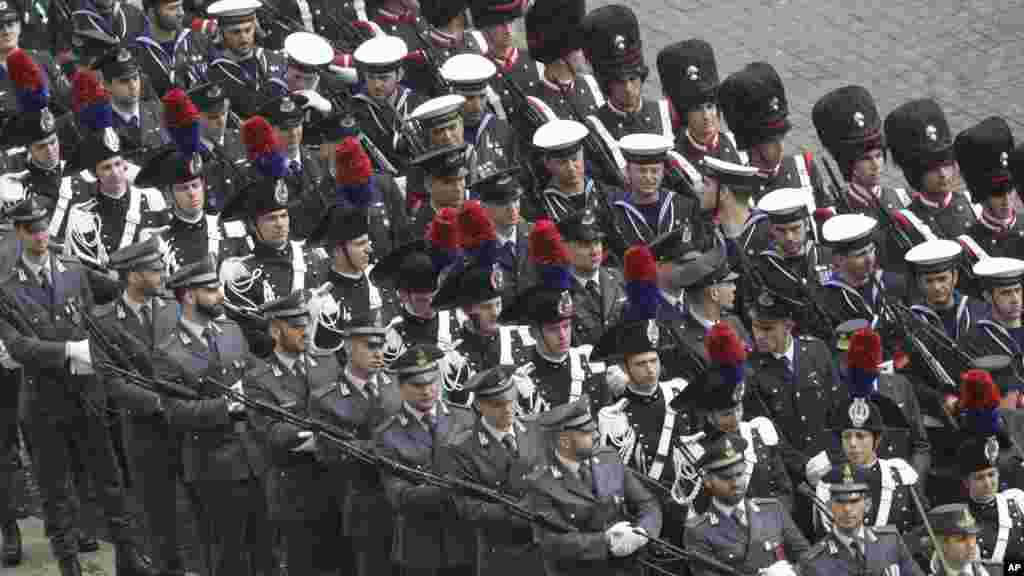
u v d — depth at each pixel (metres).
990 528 72.38
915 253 79.44
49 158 78.69
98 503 76.12
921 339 78.88
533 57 88.06
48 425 72.56
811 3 108.56
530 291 71.38
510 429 68.19
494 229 71.94
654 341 70.62
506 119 86.75
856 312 78.19
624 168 84.81
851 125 84.19
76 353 71.75
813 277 78.94
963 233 84.62
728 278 74.25
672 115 86.94
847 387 71.69
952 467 73.00
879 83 103.56
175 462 72.31
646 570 68.69
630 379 71.00
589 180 80.75
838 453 71.94
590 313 75.44
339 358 74.19
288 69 85.69
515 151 84.19
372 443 69.06
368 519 70.00
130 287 71.94
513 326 72.81
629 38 86.00
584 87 87.56
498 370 67.62
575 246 75.31
